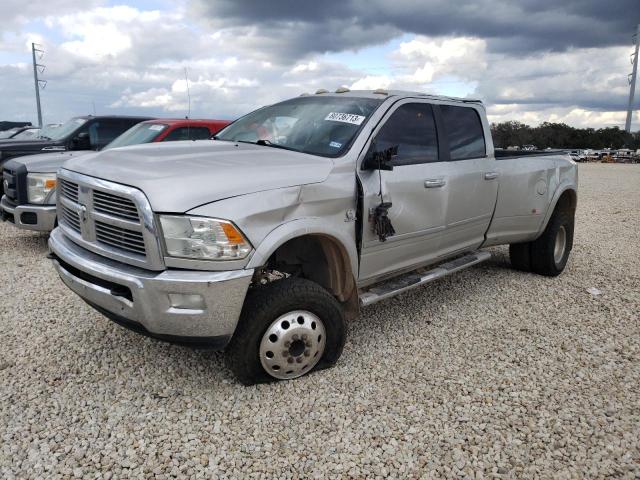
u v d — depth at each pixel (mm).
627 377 3959
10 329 4508
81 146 8961
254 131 4684
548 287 6133
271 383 3674
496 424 3299
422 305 5410
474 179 5051
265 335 3484
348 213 3824
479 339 4582
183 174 3260
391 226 4027
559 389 3752
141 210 3117
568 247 6727
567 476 2867
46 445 2973
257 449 3002
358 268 4055
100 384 3635
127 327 3439
